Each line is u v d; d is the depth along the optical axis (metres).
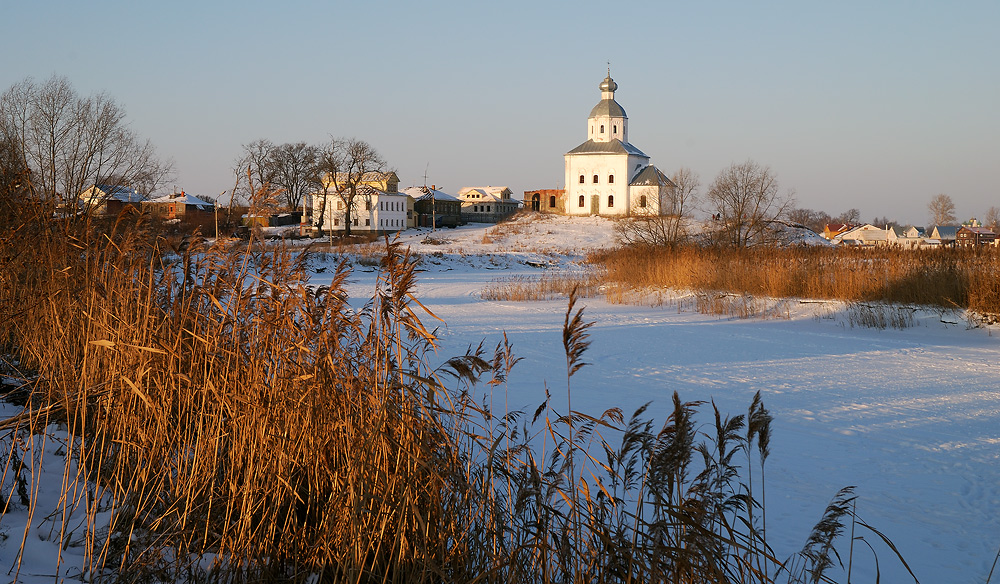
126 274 8.59
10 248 9.81
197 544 5.98
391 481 5.57
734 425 5.18
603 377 17.02
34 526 6.11
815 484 9.50
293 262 7.03
